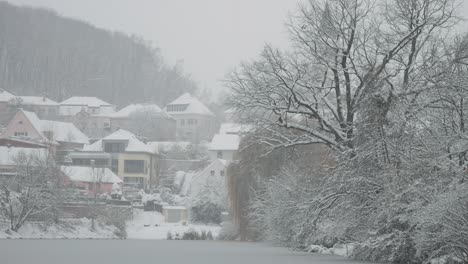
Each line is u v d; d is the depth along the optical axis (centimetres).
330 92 4534
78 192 9719
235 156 6325
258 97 4372
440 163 3012
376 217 3231
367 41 4341
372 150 3381
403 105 3447
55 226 8506
